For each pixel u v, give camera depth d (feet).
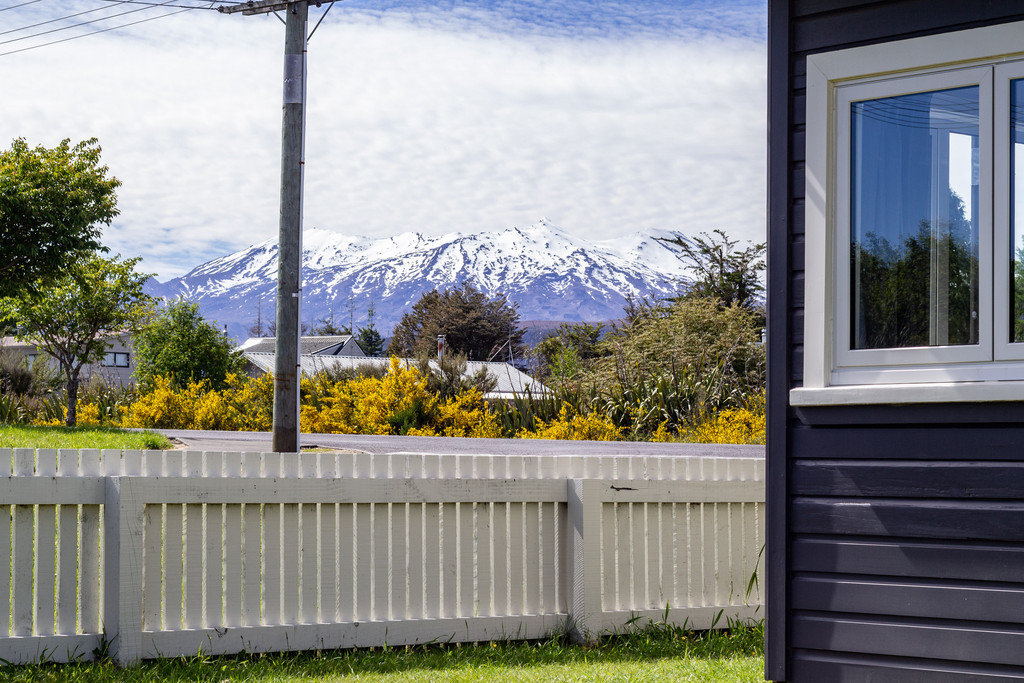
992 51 14.75
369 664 18.94
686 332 79.36
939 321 15.10
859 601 15.25
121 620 18.16
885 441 15.25
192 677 17.53
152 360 124.47
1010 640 14.32
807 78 16.02
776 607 15.78
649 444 54.24
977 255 14.88
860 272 15.65
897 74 15.44
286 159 44.11
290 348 43.78
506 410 67.21
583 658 20.01
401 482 20.54
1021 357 14.47
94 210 67.00
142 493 18.52
